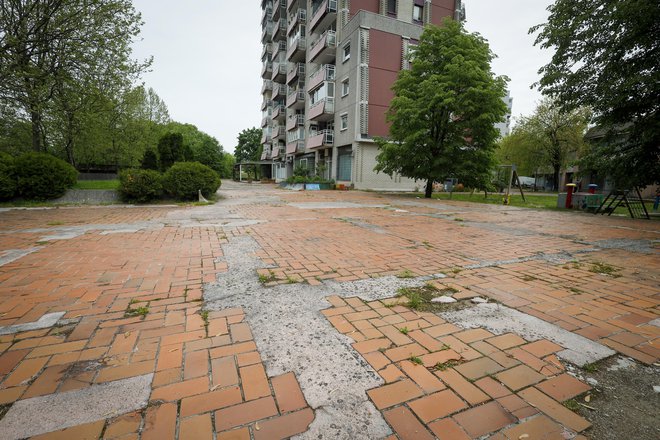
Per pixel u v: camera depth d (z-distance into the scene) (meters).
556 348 2.14
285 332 2.33
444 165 16.70
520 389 1.73
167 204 12.71
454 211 10.71
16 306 2.76
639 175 10.52
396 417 1.53
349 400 1.64
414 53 17.47
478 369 1.90
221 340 2.22
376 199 15.51
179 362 1.96
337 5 25.05
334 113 25.98
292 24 33.50
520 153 32.50
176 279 3.50
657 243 5.69
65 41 12.84
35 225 7.26
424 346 2.15
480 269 3.98
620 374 1.87
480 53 15.70
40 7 12.55
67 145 16.41
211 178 14.02
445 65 15.88
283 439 1.40
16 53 12.09
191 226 7.16
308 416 1.54
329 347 2.13
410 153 16.88
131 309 2.73
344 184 24.84
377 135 23.25
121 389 1.71
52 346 2.13
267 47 45.94
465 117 16.19
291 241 5.56
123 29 14.03
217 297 3.00
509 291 3.21
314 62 28.95
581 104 11.21
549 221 8.55
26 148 17.91
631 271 3.94
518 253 4.85
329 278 3.57
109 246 5.09
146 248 4.97
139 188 12.52
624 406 1.61
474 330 2.38
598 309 2.78
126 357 2.01
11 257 4.38
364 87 22.44
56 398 1.63
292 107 34.75
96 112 14.95
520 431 1.46
